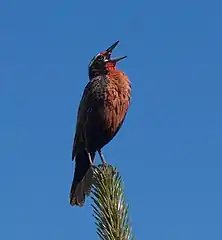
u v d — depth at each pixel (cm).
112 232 497
